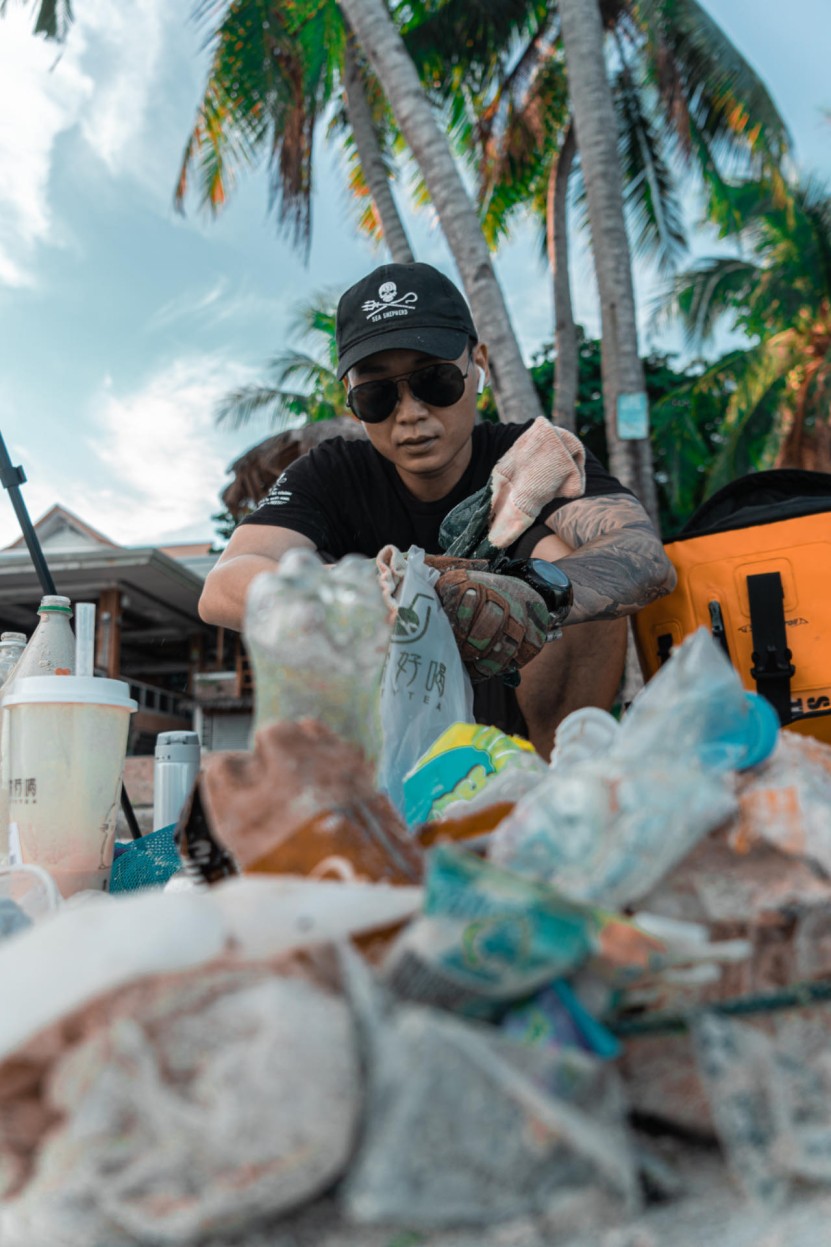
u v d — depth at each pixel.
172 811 1.64
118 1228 0.49
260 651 0.77
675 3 12.73
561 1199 0.50
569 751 0.85
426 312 1.93
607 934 0.56
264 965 0.54
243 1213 0.48
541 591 1.42
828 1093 0.56
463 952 0.54
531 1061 0.51
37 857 1.20
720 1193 0.54
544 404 18.88
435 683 1.28
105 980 0.51
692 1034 0.58
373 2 7.92
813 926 0.65
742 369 17.69
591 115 9.34
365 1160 0.48
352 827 0.70
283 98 11.73
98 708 1.24
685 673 0.68
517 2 12.80
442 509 2.17
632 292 9.42
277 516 2.12
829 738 1.88
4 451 1.72
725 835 0.69
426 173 7.70
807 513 1.95
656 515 9.20
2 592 17.05
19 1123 0.53
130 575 16.45
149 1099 0.48
